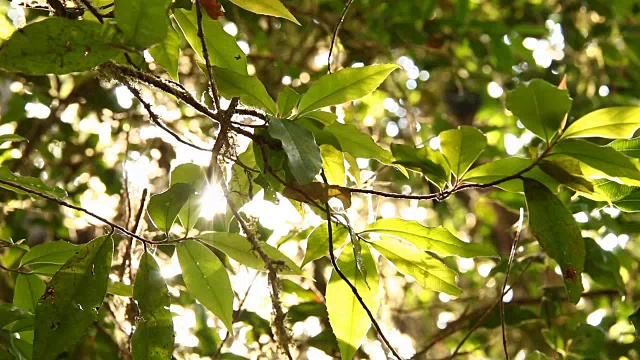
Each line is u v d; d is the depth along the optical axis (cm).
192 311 183
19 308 141
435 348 253
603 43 262
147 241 136
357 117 254
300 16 235
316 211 142
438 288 143
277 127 131
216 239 138
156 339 133
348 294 142
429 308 230
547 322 188
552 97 133
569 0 275
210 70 134
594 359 188
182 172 138
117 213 195
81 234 230
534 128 134
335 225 142
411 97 286
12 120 212
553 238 135
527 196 136
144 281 134
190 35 138
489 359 227
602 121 132
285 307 186
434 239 142
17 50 124
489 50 271
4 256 172
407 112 246
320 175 140
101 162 225
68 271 133
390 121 264
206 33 138
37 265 144
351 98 136
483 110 288
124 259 160
